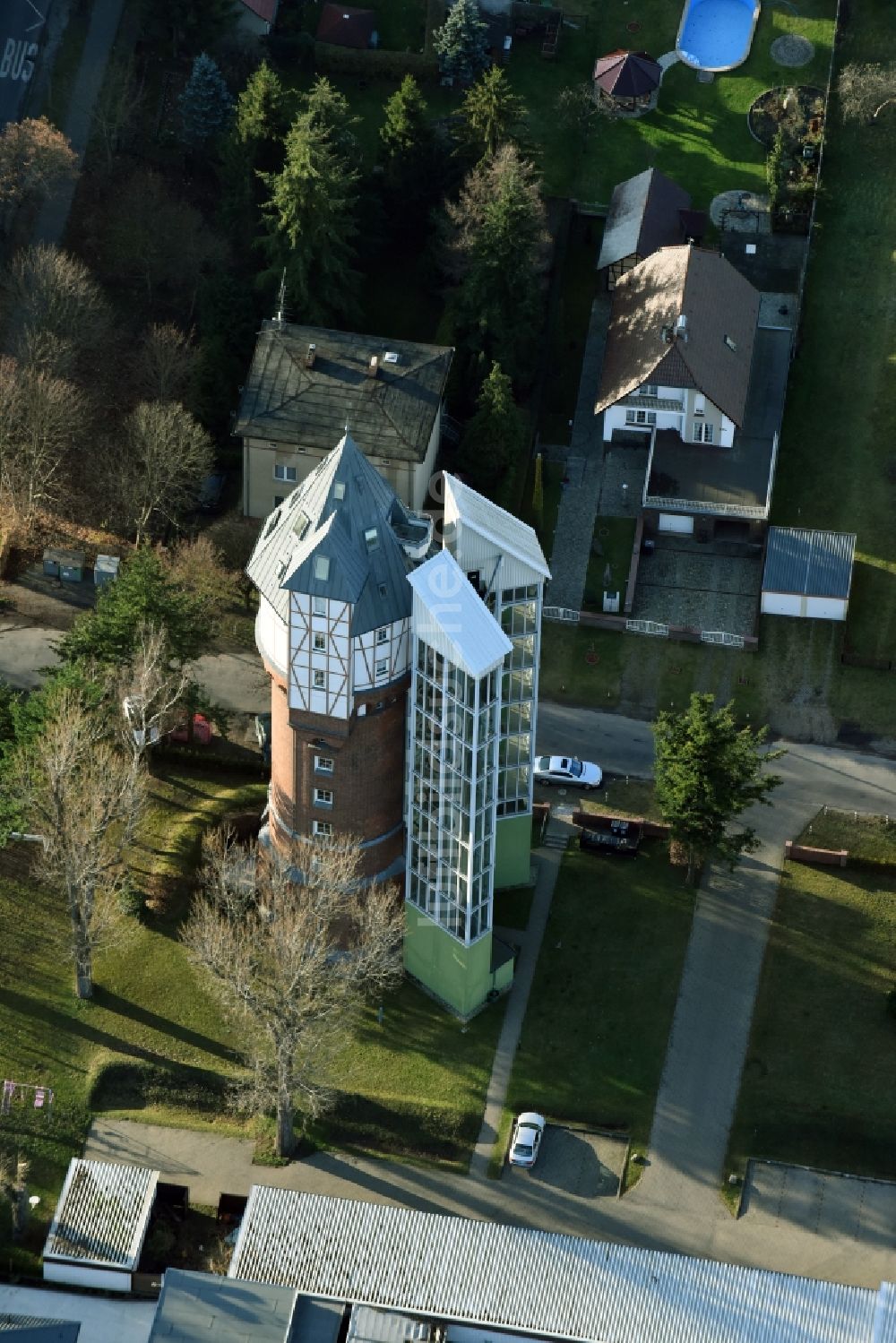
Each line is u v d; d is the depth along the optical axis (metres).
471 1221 124.38
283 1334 118.88
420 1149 131.88
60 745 131.38
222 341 165.38
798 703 155.88
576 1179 130.38
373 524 124.12
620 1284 121.31
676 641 159.25
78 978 136.62
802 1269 126.62
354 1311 120.25
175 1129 132.75
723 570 163.38
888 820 148.38
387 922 135.25
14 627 158.75
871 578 162.50
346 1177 130.62
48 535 163.62
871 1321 119.56
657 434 167.00
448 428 168.50
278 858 135.62
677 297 165.88
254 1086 131.75
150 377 169.62
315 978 126.44
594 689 156.88
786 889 143.88
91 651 145.00
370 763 131.12
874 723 154.88
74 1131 132.38
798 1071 134.62
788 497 167.12
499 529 130.25
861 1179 130.50
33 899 142.12
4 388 159.25
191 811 147.12
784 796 149.88
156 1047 135.38
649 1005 137.75
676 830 138.50
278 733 132.25
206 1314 119.56
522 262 164.88
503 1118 132.75
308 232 164.50
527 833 141.25
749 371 168.12
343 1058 135.00
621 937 141.12
